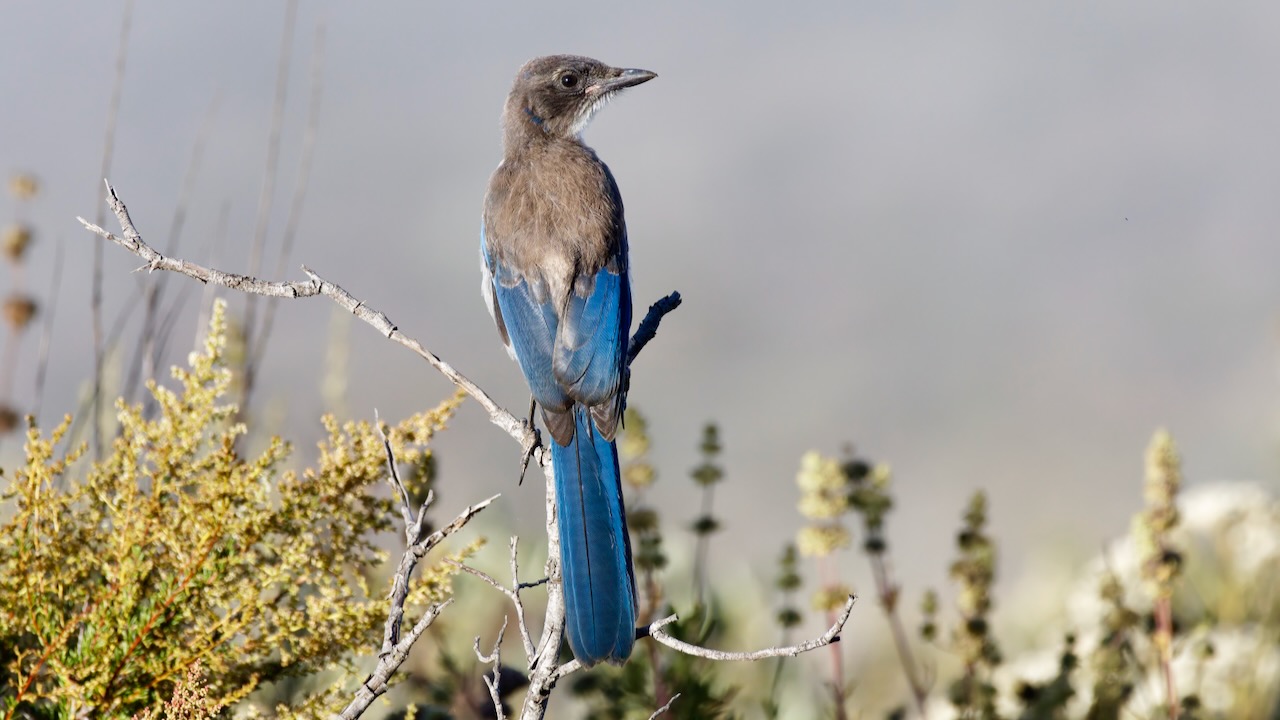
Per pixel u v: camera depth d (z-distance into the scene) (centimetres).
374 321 909
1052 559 1747
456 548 1372
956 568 1218
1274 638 1324
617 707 1120
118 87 1226
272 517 917
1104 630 1227
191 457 920
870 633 1617
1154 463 1186
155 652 899
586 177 1185
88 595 907
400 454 948
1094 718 1180
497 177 1208
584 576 922
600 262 1123
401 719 1034
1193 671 1317
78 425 1112
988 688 1181
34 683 896
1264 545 1423
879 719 1359
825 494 1193
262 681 927
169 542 898
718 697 1138
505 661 1308
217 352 923
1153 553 1180
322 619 910
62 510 916
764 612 1459
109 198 848
